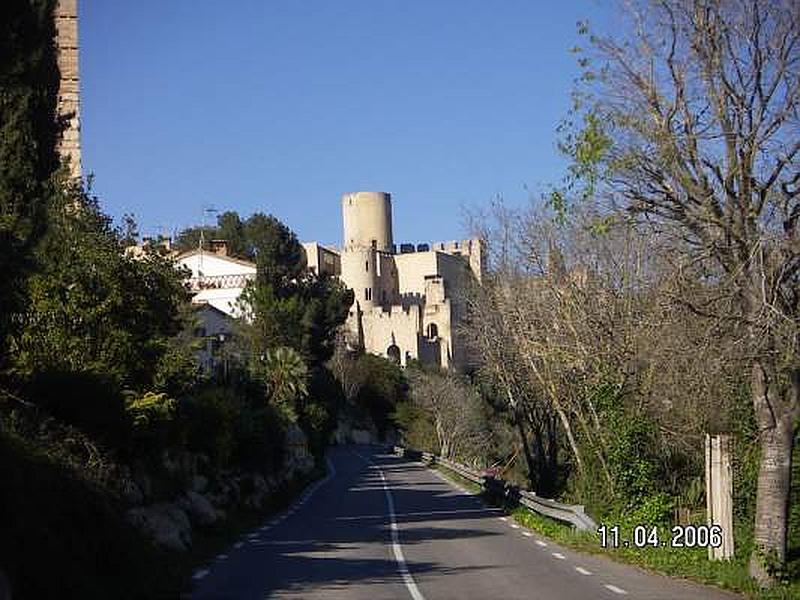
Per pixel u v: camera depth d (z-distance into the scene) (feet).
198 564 62.85
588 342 99.14
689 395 66.13
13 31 56.24
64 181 77.41
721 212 50.08
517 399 129.59
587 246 100.89
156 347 78.59
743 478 65.87
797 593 49.32
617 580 55.11
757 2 48.60
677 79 50.19
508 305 117.70
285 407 173.06
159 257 80.79
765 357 49.88
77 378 65.92
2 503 35.70
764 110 49.26
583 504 92.32
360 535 84.84
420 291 502.79
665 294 54.03
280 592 50.34
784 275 49.44
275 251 242.37
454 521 99.09
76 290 73.00
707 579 54.34
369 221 515.09
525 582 54.39
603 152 50.47
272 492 123.24
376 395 360.69
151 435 72.79
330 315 242.99
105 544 43.70
